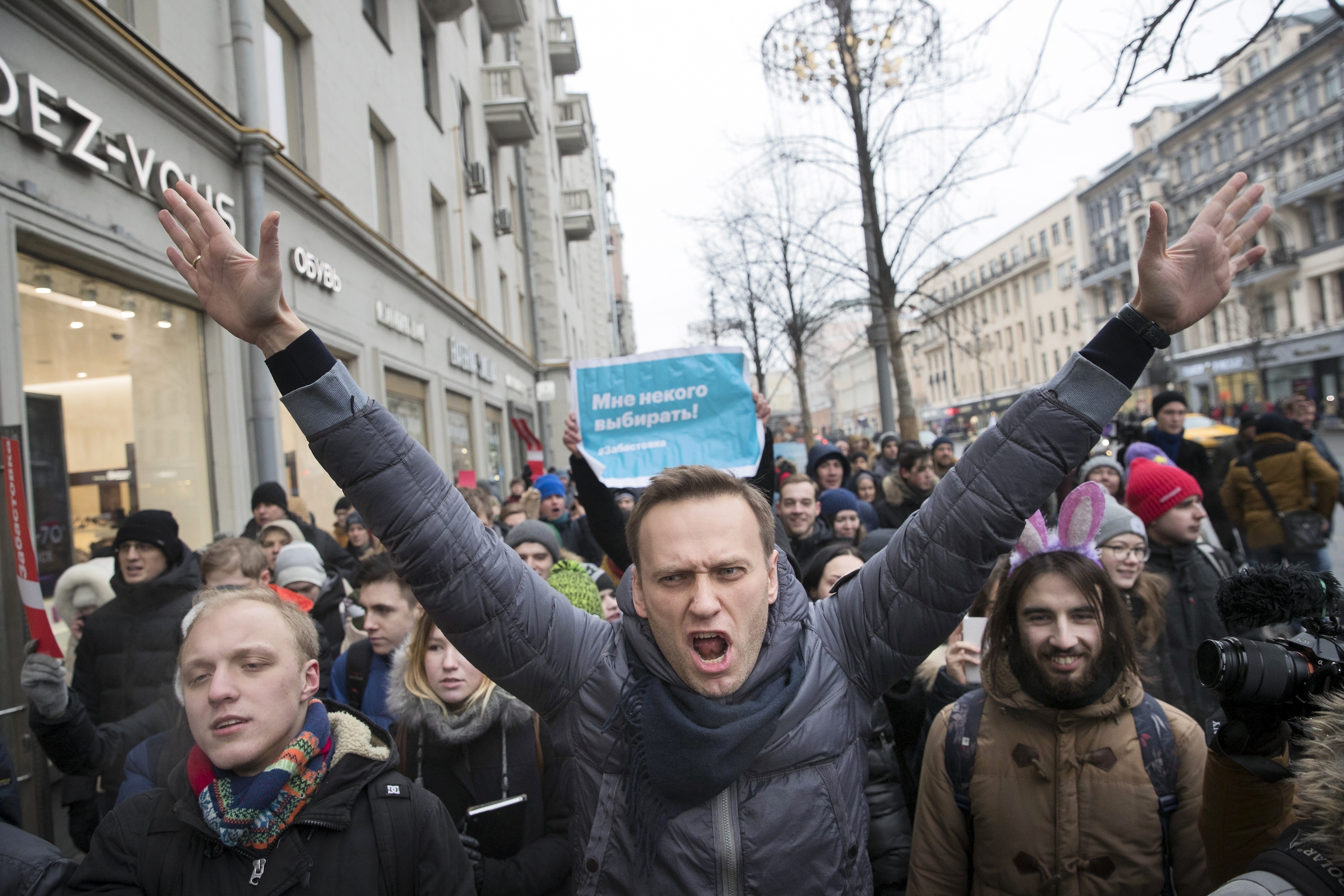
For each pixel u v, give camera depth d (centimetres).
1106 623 200
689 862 142
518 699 163
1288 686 128
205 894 160
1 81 434
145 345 609
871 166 862
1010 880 202
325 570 474
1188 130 4019
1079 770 199
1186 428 1603
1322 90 3250
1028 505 147
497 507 564
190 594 355
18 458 279
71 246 493
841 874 146
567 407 2569
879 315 1128
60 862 186
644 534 148
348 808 170
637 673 152
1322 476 577
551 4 2969
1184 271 141
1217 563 339
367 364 993
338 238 919
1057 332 5569
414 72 1282
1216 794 144
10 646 316
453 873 177
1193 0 332
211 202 654
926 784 221
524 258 2395
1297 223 3528
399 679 247
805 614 159
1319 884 102
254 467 724
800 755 147
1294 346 3494
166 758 233
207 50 680
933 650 162
